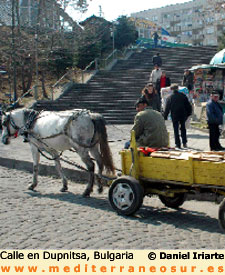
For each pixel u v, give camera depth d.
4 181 10.46
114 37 35.72
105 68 27.25
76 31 28.31
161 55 29.97
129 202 7.33
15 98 23.94
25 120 9.68
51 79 29.62
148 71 26.45
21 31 25.86
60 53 28.25
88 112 8.77
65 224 6.80
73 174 10.81
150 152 7.44
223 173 6.46
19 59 25.95
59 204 8.18
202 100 19.33
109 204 8.26
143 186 7.66
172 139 14.80
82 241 5.96
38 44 25.77
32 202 8.30
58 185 10.28
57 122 8.89
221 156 6.75
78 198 8.74
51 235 6.22
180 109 12.66
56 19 27.45
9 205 7.97
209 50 31.36
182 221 7.22
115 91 23.73
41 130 9.18
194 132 16.42
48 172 11.40
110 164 8.60
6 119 10.01
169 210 8.05
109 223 6.92
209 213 7.87
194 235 6.38
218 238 6.24
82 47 29.56
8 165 12.50
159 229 6.67
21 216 7.22
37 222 6.88
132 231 6.50
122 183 7.43
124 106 22.05
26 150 14.08
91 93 23.61
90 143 8.64
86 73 26.38
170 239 6.15
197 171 6.73
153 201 8.87
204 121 17.80
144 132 7.91
